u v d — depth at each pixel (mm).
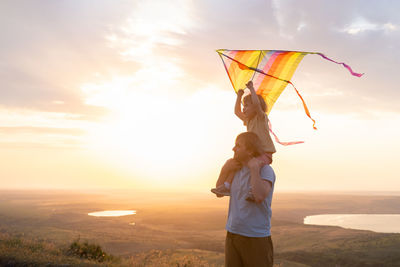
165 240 169625
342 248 124312
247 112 4090
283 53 4262
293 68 4316
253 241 3033
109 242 133000
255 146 3150
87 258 12820
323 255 106938
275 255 110312
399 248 109250
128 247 124062
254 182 2959
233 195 3215
